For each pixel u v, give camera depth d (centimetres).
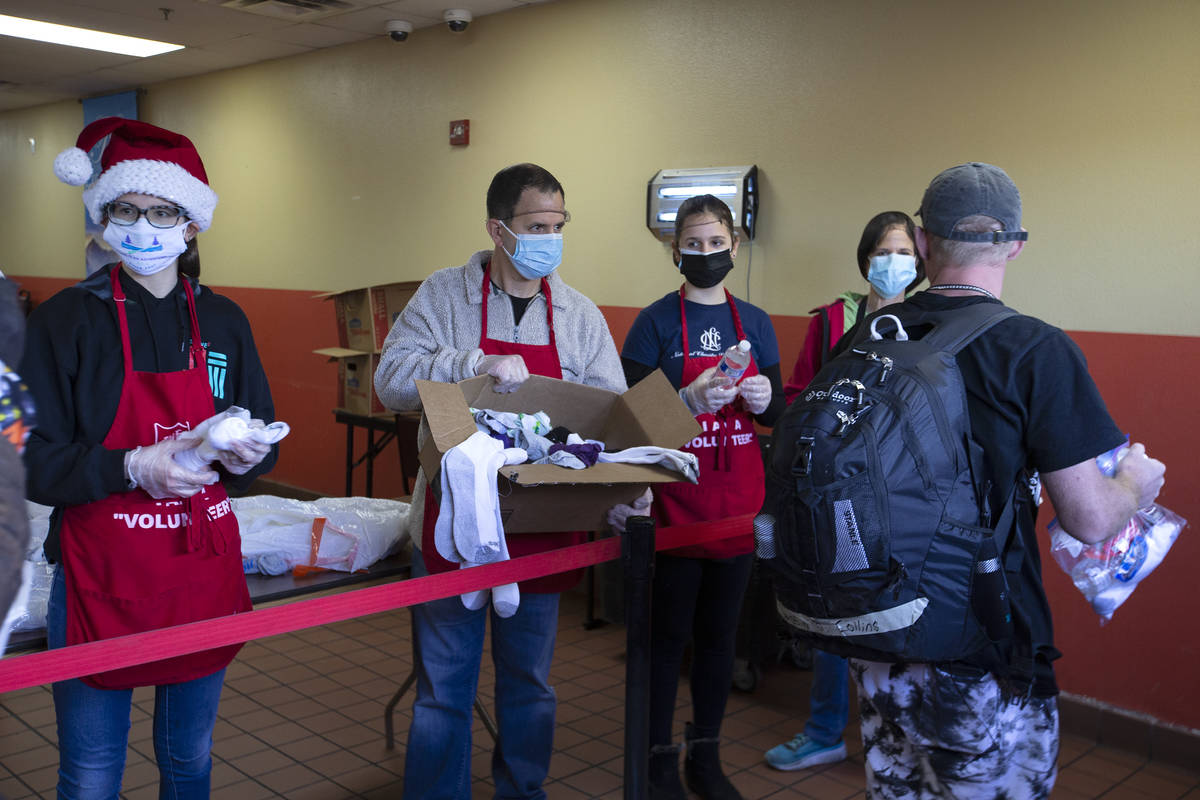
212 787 297
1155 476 169
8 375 81
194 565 184
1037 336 158
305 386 657
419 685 240
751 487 277
